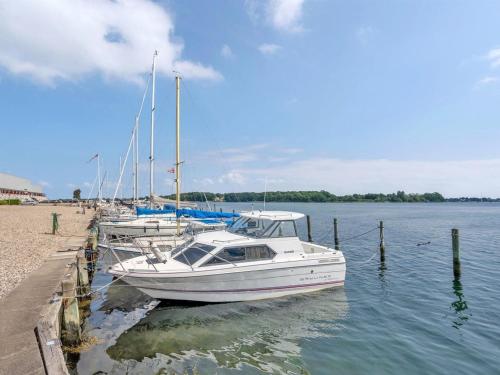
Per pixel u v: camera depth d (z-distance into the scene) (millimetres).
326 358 7891
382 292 12914
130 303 11469
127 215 28922
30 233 22172
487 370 7301
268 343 8703
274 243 11844
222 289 10883
